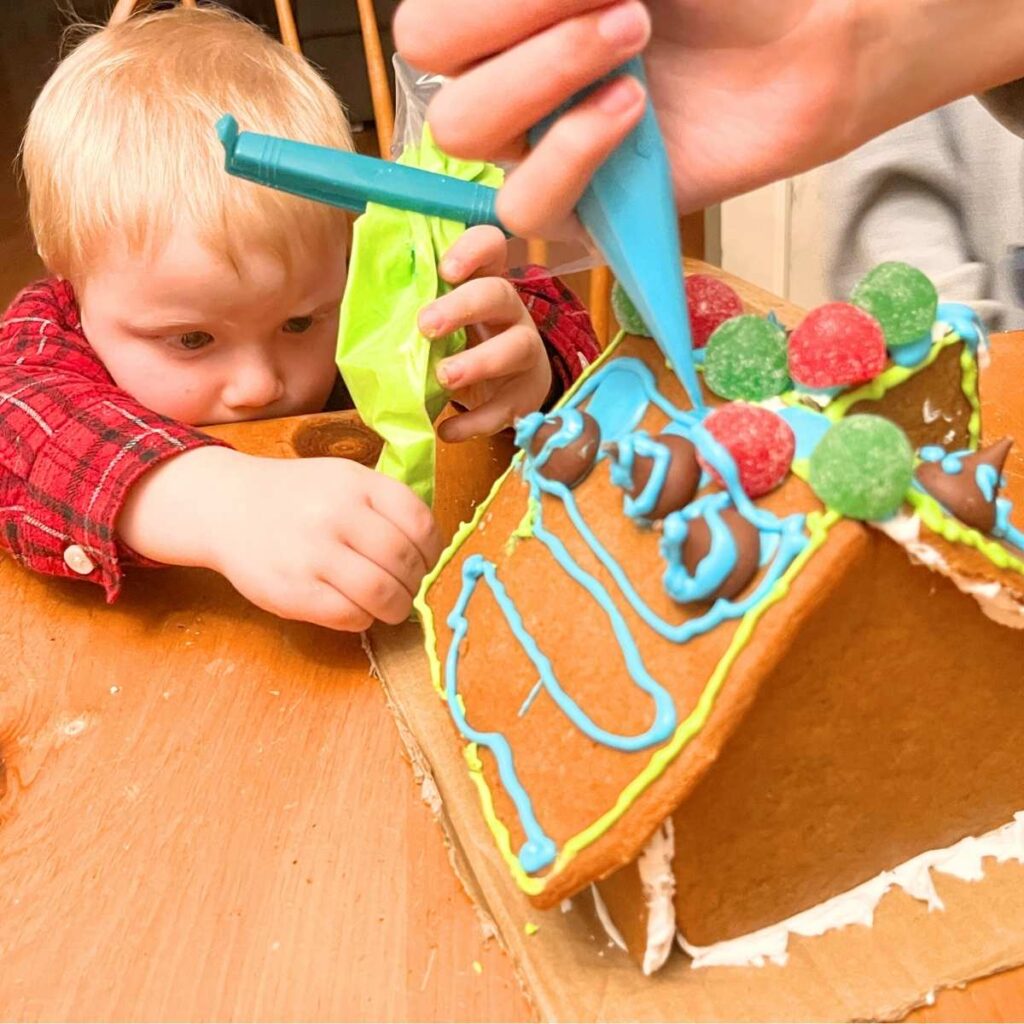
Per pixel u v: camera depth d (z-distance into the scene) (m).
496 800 0.41
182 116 0.77
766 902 0.42
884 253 1.41
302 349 0.88
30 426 0.65
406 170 0.52
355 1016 0.39
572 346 0.82
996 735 0.43
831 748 0.40
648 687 0.37
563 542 0.44
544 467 0.45
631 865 0.39
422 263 0.59
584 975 0.40
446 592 0.50
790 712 0.38
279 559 0.56
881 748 0.41
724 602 0.36
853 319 0.39
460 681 0.45
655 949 0.40
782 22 0.45
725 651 0.36
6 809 0.47
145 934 0.41
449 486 0.71
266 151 0.50
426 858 0.45
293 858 0.45
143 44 0.84
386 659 0.56
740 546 0.36
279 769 0.49
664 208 0.39
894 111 0.51
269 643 0.58
